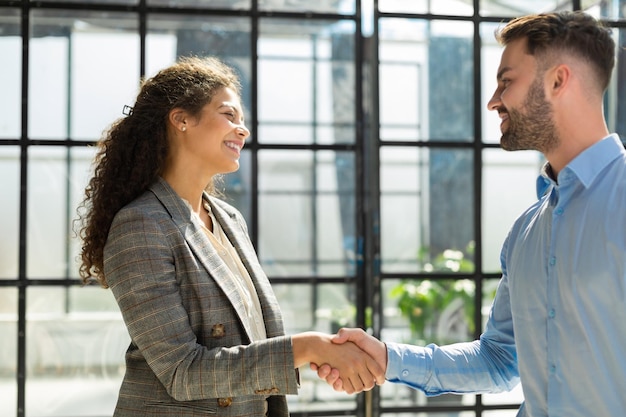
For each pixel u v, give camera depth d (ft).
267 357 5.32
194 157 5.92
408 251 9.95
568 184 5.05
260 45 9.76
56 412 9.58
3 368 9.52
